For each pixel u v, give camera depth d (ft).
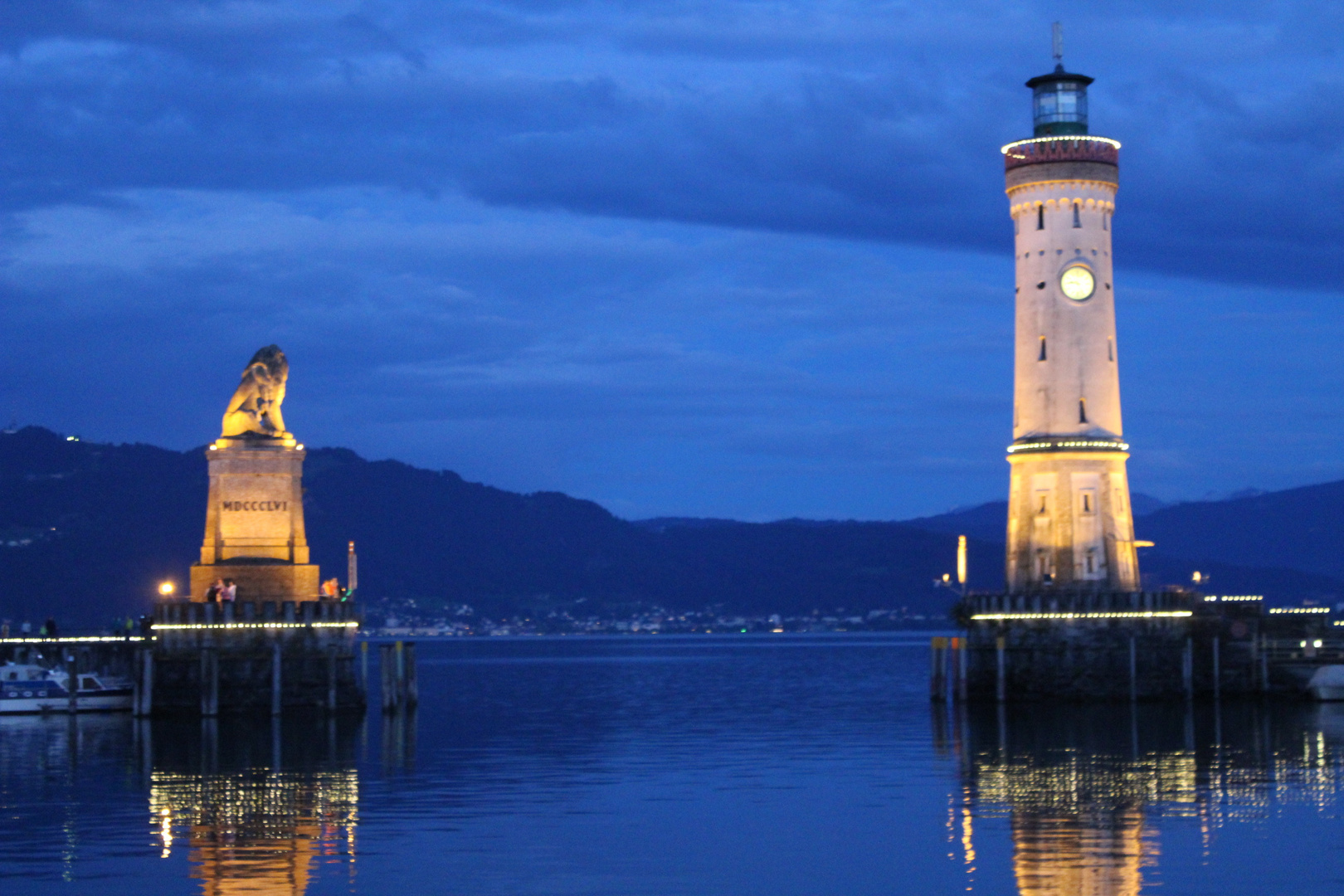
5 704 374.63
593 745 312.09
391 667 366.43
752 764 272.10
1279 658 365.40
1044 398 373.81
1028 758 265.95
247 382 360.69
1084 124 382.63
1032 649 362.33
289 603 348.18
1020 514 376.48
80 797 230.27
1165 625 362.33
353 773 259.19
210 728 330.75
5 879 171.63
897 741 304.09
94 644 402.31
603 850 186.70
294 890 165.99
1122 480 374.84
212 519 356.79
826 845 188.03
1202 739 288.92
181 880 170.71
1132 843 186.39
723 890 165.58
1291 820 201.26
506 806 221.66
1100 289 374.63
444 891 165.68
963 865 175.83
